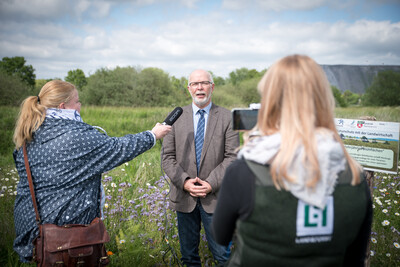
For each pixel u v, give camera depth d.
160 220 3.11
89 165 1.72
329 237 0.93
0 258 2.71
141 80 24.28
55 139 1.70
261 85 1.07
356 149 2.17
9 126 9.14
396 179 4.18
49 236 1.62
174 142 2.58
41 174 1.70
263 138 0.99
